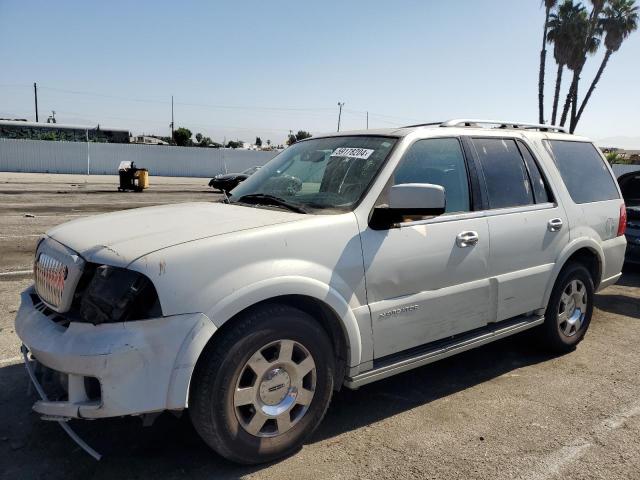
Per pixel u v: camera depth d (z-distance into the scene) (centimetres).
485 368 448
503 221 399
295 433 302
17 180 2906
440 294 358
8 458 299
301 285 291
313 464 299
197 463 297
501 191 411
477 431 341
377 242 326
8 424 335
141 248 270
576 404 381
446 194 373
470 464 303
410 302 341
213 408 270
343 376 324
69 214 1373
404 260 337
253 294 275
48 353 259
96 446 312
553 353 477
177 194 2314
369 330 323
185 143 7044
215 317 264
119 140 6016
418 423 350
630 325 571
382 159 350
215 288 267
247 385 285
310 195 359
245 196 383
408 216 340
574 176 485
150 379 253
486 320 395
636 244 780
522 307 422
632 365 458
